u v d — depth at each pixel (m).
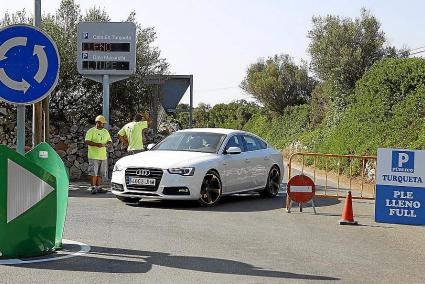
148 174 15.22
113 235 11.26
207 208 15.48
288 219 14.10
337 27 44.03
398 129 28.31
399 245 11.39
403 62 33.09
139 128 20.28
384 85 32.94
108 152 22.88
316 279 8.48
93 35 21.45
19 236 9.02
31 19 24.39
